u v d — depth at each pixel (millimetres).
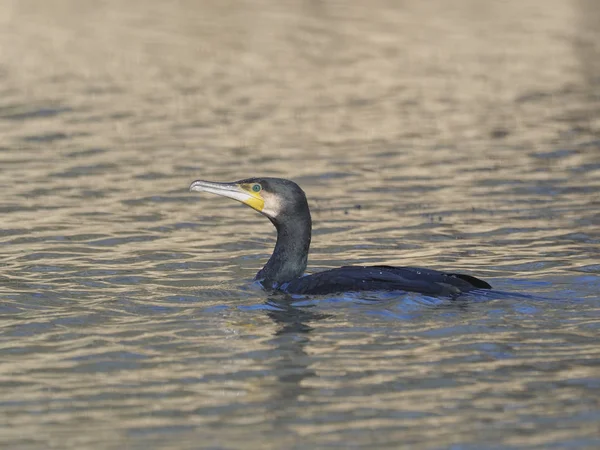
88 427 8859
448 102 26141
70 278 13453
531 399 9359
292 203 13148
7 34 34250
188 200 17953
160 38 34156
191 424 8898
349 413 9094
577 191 18422
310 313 11734
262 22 37312
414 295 11992
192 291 12859
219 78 28672
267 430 8758
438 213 17172
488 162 20641
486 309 11672
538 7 40781
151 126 23422
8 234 15648
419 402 9320
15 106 25000
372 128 23625
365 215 17094
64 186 18625
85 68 29578
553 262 14141
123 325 11523
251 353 10586
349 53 32219
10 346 10867
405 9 40219
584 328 11117
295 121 24188
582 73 29344
